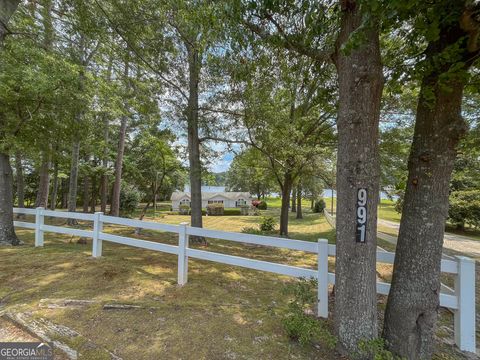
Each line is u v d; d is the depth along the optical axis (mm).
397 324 2479
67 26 6953
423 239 2418
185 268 4230
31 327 2701
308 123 9914
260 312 3293
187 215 26438
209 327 2877
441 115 2369
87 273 4371
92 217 5391
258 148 8750
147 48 7457
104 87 7578
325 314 3205
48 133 6828
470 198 15141
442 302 2801
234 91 7281
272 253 7574
